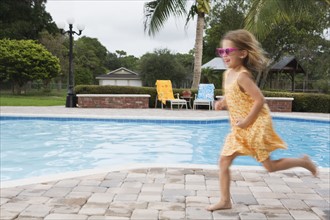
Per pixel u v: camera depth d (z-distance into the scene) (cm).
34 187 343
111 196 320
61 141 776
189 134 883
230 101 283
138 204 301
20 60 2555
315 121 1116
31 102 1823
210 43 3341
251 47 274
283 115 1196
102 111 1237
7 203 297
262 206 303
